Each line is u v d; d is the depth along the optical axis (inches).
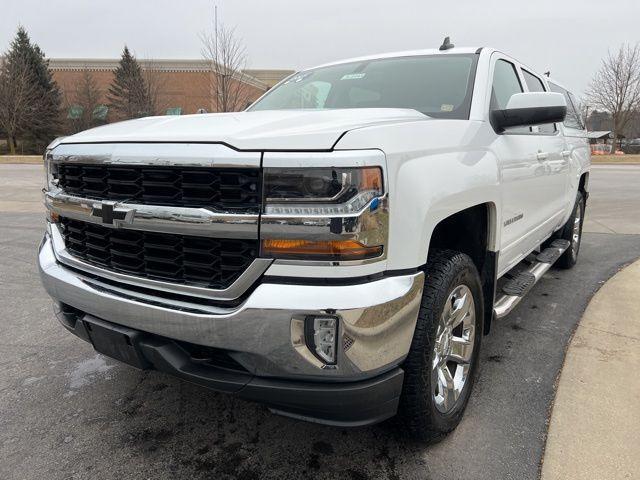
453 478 85.9
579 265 225.6
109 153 80.6
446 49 135.1
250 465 90.3
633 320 153.1
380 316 70.6
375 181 69.1
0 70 1625.2
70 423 103.2
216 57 832.3
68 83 1873.8
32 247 258.1
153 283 80.4
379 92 124.3
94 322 87.8
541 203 148.3
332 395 71.4
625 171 904.3
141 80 1365.7
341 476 87.0
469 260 95.2
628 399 107.7
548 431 97.7
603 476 84.7
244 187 70.1
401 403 83.4
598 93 1694.1
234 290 72.2
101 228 87.2
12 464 90.4
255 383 73.3
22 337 146.1
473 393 113.2
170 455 93.1
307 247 68.2
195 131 77.9
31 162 1196.5
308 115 86.7
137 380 121.0
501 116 111.4
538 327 151.3
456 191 86.1
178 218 73.6
